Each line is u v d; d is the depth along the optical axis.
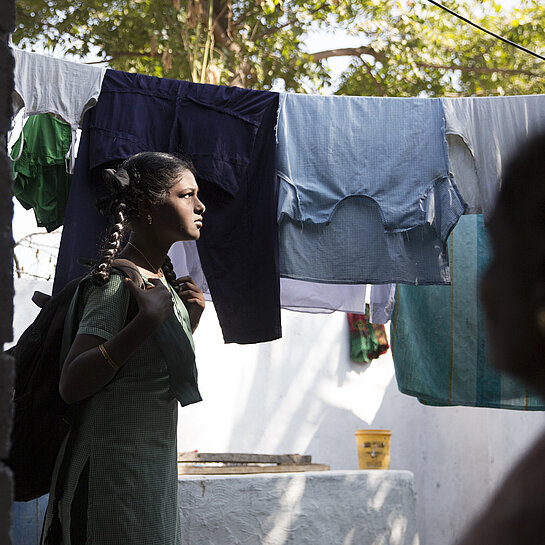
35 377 2.70
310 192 4.19
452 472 8.48
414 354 5.12
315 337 8.23
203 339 7.75
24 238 7.45
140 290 2.54
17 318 6.43
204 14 12.38
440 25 13.90
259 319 4.03
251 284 4.04
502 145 4.27
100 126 3.86
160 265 2.96
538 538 0.56
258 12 12.98
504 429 8.10
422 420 8.55
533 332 0.60
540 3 14.02
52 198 4.14
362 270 4.24
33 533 4.98
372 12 13.70
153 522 2.56
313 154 4.23
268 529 5.75
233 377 7.82
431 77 14.16
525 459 0.60
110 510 2.52
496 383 5.02
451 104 4.28
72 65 3.85
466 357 5.06
